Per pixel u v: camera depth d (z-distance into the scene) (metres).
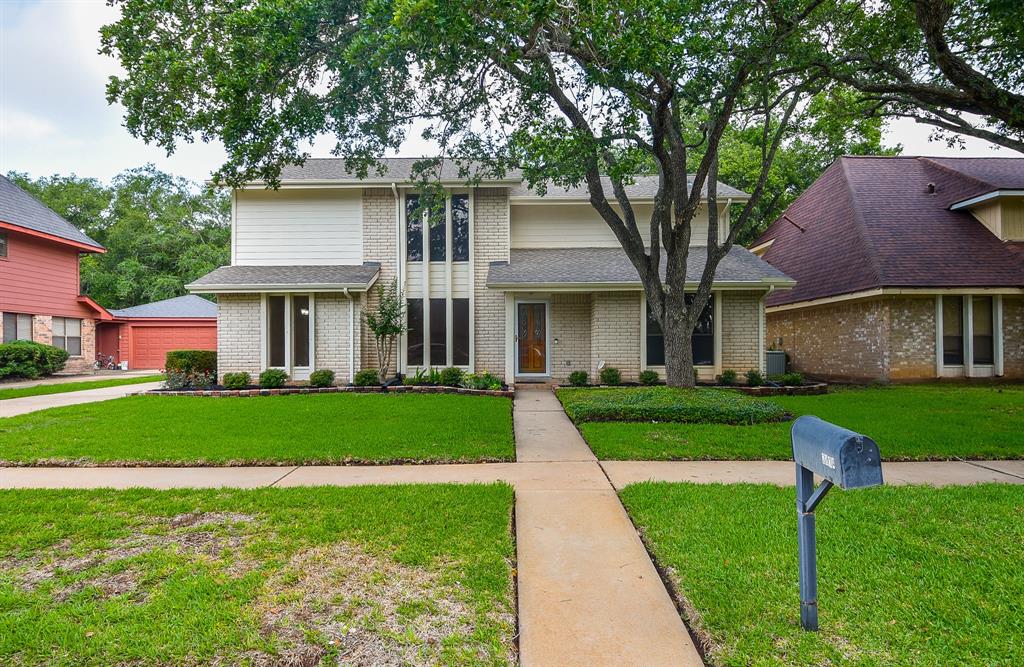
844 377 14.19
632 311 12.45
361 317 12.63
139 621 2.51
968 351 12.56
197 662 2.21
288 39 6.23
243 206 13.51
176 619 2.52
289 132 7.50
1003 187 12.85
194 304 23.97
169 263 33.00
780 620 2.46
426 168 9.95
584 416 7.79
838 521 3.65
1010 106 7.88
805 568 2.36
